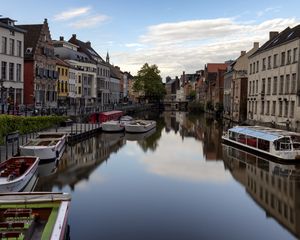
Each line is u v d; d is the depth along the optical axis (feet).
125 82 419.95
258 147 92.07
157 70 310.04
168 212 48.37
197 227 43.47
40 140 85.71
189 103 370.94
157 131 152.97
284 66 124.06
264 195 55.93
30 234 31.40
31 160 61.00
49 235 31.04
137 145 109.09
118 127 144.25
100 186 59.98
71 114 149.07
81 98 230.27
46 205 36.81
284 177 67.31
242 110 177.47
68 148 100.78
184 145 109.50
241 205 51.37
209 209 49.65
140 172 70.33
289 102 118.73
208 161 82.48
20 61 146.72
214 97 272.92
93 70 249.75
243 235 41.42
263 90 145.79
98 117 160.15
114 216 46.62
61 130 118.73
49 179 63.93
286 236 41.04
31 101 158.30
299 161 80.94
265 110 142.00
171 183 62.44
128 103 303.07
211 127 170.19
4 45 136.56
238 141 106.11
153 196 55.11
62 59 217.15
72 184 61.00
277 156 81.61
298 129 110.11
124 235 41.04
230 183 62.75
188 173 69.97
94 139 123.65
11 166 55.57
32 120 100.22
